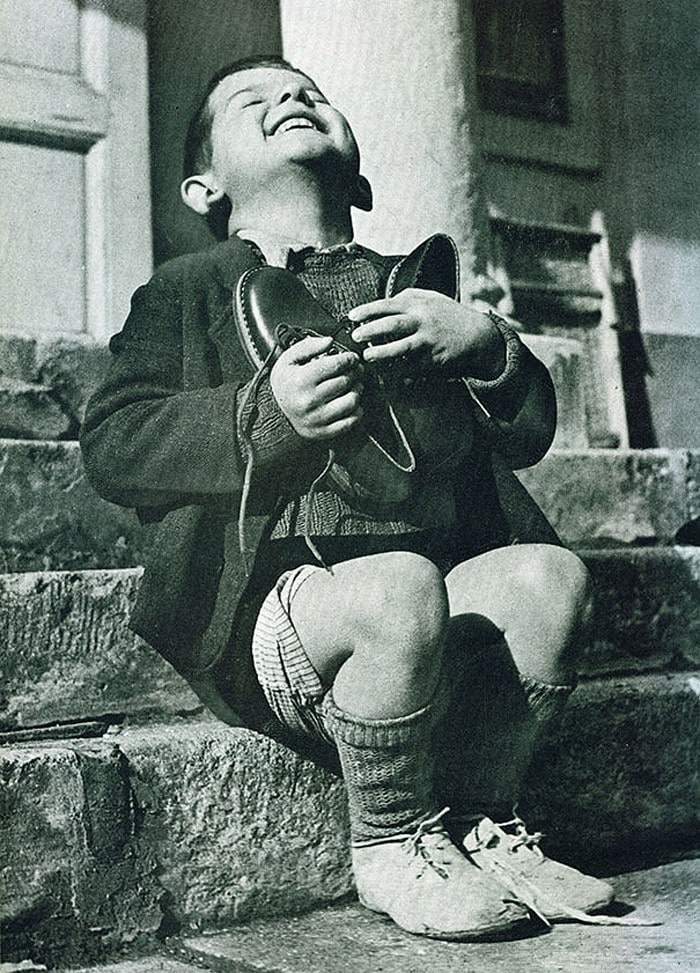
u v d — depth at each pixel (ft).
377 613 4.94
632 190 11.89
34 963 4.91
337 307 5.97
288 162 6.35
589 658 7.22
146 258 9.17
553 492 8.40
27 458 6.50
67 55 9.10
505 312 9.53
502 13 11.43
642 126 12.01
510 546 5.69
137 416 5.49
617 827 6.61
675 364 11.91
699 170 12.33
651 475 8.83
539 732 5.56
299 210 6.41
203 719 6.01
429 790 5.26
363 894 5.28
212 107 6.70
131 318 5.89
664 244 12.01
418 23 9.12
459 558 5.94
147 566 5.49
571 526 8.45
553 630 5.37
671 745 6.84
